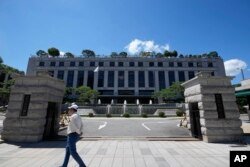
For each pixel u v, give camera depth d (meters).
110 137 9.81
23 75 9.21
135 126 15.27
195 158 5.79
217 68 68.12
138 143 8.38
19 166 5.00
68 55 71.19
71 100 56.22
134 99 64.81
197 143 8.31
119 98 64.75
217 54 73.31
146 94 64.50
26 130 8.58
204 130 8.72
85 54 72.75
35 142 8.42
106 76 66.25
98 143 8.38
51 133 9.91
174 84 50.97
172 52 77.88
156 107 35.00
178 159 5.70
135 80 65.75
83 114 32.59
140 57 68.50
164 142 8.63
